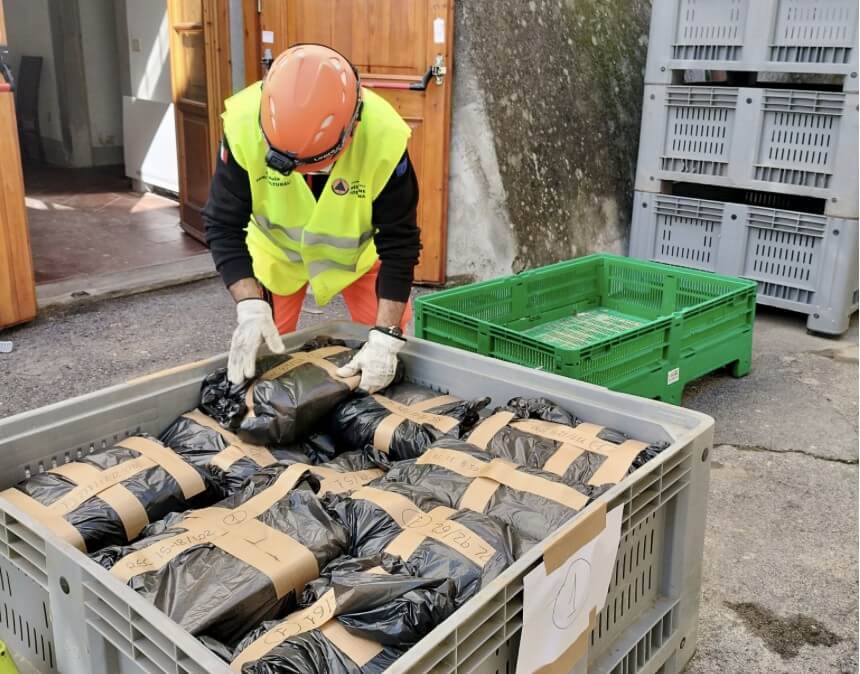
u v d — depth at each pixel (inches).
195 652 47.1
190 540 62.2
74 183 319.3
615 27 225.3
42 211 270.7
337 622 54.2
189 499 73.2
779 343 179.3
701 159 191.9
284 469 73.7
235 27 201.8
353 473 77.7
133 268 207.8
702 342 144.9
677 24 189.0
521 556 60.1
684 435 73.1
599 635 68.0
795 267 183.8
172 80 234.5
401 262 93.3
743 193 207.2
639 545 71.4
